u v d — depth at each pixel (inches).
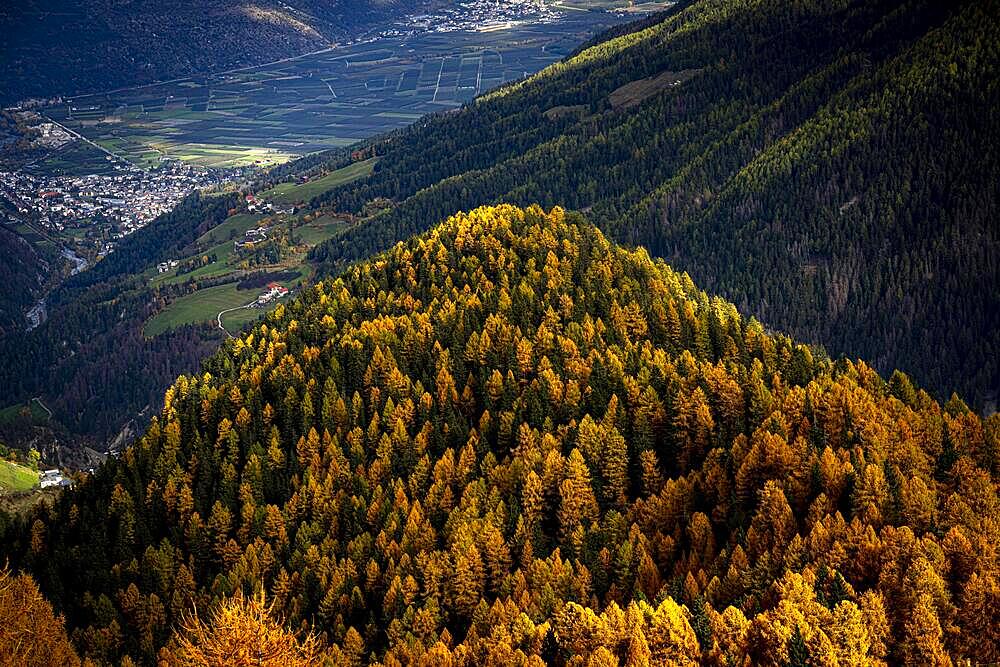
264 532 5880.9
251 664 3304.6
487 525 5270.7
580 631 4325.8
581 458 5561.0
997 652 4276.6
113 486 6535.4
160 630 5364.2
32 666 4675.2
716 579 4594.0
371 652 4842.5
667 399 6112.2
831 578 4355.3
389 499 5748.0
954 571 4512.8
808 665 3976.4
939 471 5270.7
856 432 5551.2
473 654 4503.0
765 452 5329.7
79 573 5959.6
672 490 5339.6
